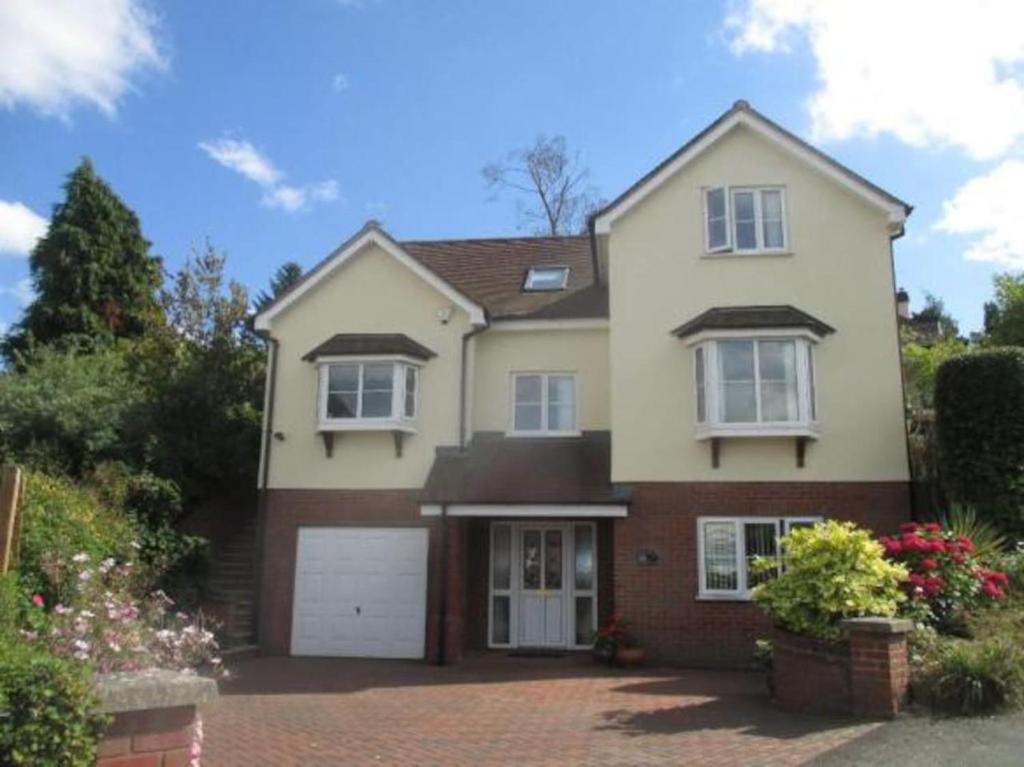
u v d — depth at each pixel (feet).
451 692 39.55
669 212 54.90
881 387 51.03
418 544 55.26
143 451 59.67
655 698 35.96
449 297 57.77
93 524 43.32
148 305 102.27
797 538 33.47
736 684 40.09
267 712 34.45
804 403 49.96
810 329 50.62
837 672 30.17
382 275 59.06
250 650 53.93
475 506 51.55
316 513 56.34
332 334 58.80
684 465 51.67
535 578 56.54
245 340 83.92
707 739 27.12
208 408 65.77
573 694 37.93
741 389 50.78
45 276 101.86
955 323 140.46
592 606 55.52
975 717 27.61
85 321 99.96
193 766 14.46
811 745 25.58
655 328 53.62
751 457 51.19
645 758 24.94
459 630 51.83
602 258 59.36
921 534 36.45
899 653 29.50
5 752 12.42
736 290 53.26
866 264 52.60
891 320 51.70
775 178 54.34
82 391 61.57
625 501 50.88
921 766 22.85
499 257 70.38
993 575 34.83
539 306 60.75
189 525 59.31
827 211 53.52
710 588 50.14
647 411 52.60
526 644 55.77
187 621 45.19
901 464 50.08
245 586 59.72
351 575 55.47
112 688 13.47
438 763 25.29
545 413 58.03
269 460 57.47
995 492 45.16
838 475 50.42
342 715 33.71
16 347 98.68
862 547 31.94
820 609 31.24
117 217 106.73
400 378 55.88
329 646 54.75
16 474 23.29
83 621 23.20
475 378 58.75
